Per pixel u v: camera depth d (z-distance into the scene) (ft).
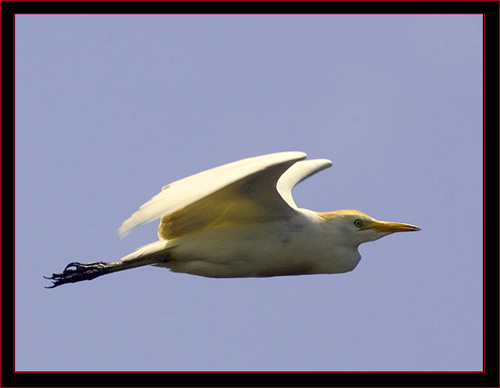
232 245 45.93
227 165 42.86
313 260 47.65
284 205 45.75
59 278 47.42
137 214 39.91
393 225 48.80
